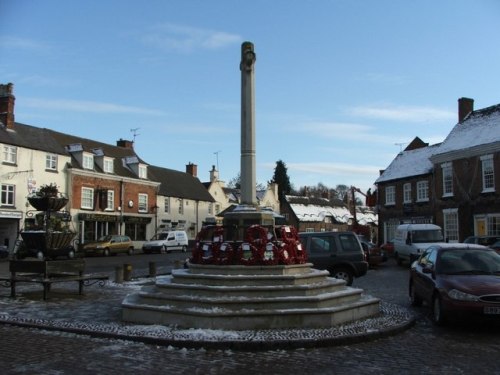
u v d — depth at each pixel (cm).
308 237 1600
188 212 5322
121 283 1689
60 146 3875
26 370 646
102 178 4175
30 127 3744
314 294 965
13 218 3350
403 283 1814
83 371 644
